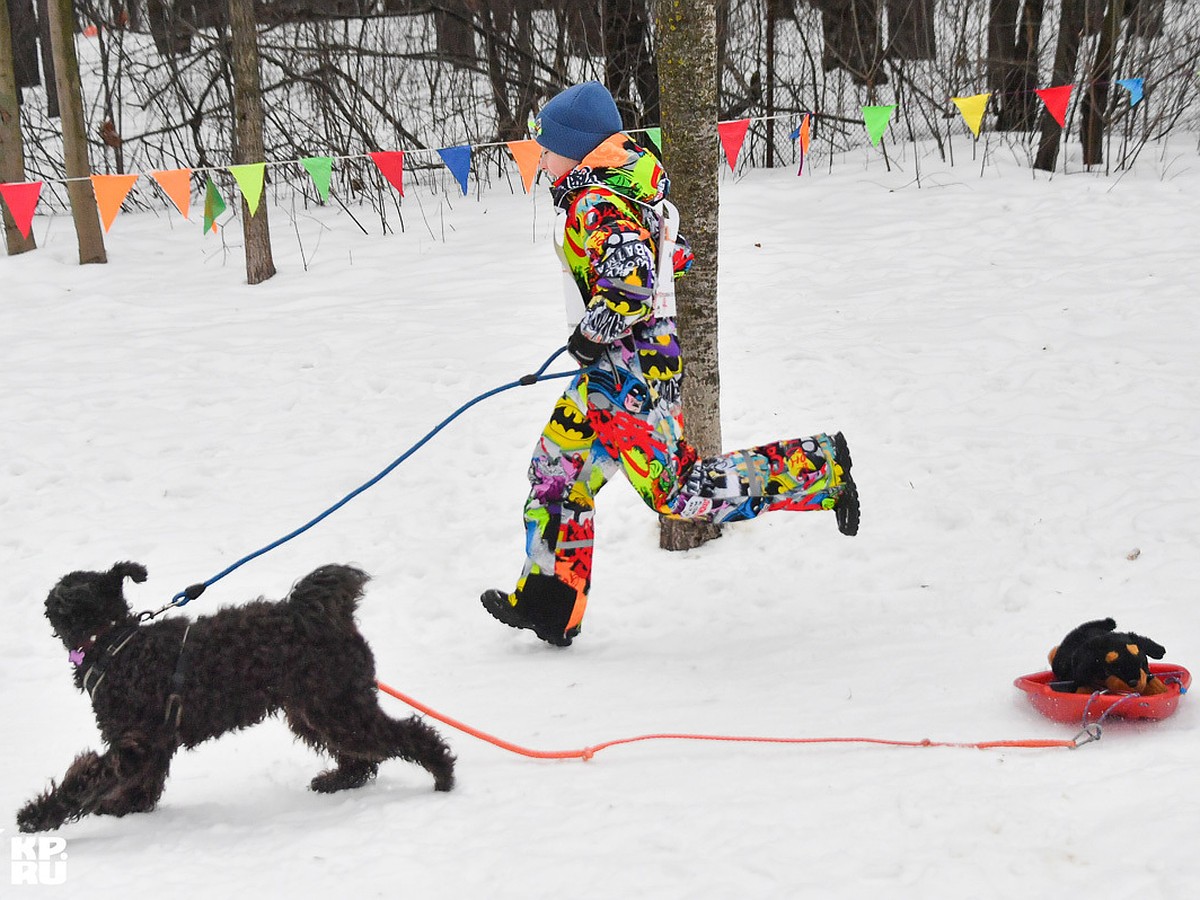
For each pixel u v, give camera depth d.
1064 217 11.25
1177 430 6.63
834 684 4.28
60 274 11.84
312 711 3.57
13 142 12.31
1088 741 3.52
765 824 3.14
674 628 5.13
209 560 6.04
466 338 9.23
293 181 15.84
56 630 3.60
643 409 4.53
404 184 15.38
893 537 5.75
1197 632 4.37
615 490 6.58
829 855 2.94
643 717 4.14
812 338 8.69
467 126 16.19
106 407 8.28
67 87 11.78
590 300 4.57
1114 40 12.66
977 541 5.59
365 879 3.06
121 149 15.62
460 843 3.23
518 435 7.41
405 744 3.63
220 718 3.56
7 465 7.33
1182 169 12.61
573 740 3.99
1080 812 3.03
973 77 15.19
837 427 7.10
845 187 13.29
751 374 8.02
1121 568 5.09
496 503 6.57
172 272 11.90
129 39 21.16
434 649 5.12
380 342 9.27
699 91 5.51
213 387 8.56
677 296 5.74
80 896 3.10
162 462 7.34
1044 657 4.32
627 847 3.08
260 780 3.96
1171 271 9.55
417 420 7.74
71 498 6.90
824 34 15.98
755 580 5.50
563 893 2.89
